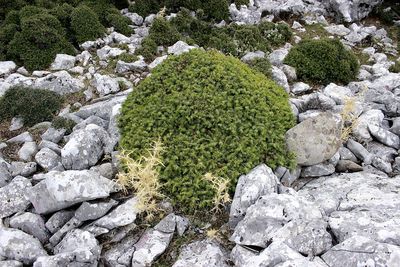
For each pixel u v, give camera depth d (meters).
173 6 3.72
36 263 1.59
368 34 3.71
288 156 2.00
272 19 3.90
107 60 2.99
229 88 2.11
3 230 1.75
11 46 3.03
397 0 4.36
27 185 1.99
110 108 2.49
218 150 1.93
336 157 2.12
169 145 1.97
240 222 1.71
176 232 1.79
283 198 1.71
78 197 1.78
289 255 1.47
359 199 1.82
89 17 3.25
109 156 2.15
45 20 3.12
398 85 2.84
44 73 2.89
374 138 2.29
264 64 2.84
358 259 1.44
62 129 2.41
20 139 2.38
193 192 1.85
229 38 3.24
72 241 1.71
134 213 1.77
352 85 2.90
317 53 3.00
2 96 2.62
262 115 2.05
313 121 2.05
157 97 2.14
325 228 1.61
